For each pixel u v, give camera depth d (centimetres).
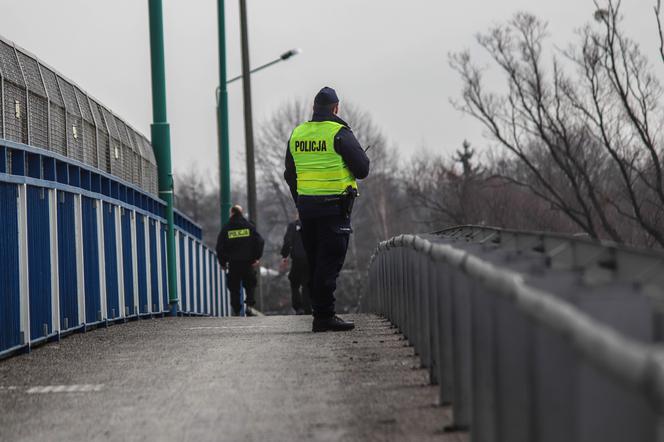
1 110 3086
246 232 6038
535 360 1052
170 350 2773
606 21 7275
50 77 3856
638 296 923
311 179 3130
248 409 1853
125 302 4231
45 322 3044
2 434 1728
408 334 2739
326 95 3141
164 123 5581
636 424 786
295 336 3064
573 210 8762
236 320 4056
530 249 1580
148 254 4850
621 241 8050
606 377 823
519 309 1082
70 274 3350
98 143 4525
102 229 3806
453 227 2731
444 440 1543
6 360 2691
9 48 3353
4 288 2675
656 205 7381
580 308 922
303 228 3189
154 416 1820
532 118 8794
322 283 3169
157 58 5562
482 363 1352
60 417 1848
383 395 1952
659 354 732
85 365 2522
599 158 10569
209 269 7706
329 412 1803
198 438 1627
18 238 2809
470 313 1426
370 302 4678
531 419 1070
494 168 13688
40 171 3056
